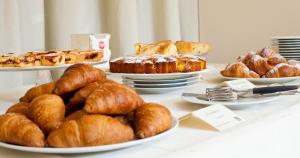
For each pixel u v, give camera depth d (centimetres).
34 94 59
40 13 191
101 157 50
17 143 49
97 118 48
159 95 96
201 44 152
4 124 49
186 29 269
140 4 248
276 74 106
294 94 84
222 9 259
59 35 200
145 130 51
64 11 199
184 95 84
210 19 265
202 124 65
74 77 57
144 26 252
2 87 184
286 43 169
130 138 50
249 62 113
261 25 243
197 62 102
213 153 55
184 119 66
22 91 112
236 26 254
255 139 64
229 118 66
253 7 245
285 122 73
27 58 110
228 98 77
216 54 265
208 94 79
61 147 47
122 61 102
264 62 111
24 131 48
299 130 78
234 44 257
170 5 250
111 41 233
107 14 233
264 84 106
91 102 51
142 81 96
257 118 69
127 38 228
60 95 57
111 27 233
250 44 249
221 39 262
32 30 190
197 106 80
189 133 60
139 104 55
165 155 49
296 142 77
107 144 48
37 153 51
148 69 97
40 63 112
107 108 51
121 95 53
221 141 57
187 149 52
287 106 78
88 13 214
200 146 54
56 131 48
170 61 98
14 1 179
